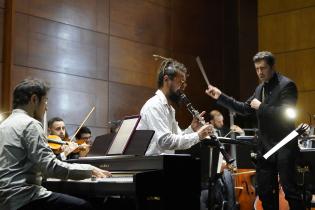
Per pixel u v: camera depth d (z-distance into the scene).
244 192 6.57
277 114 4.41
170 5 8.59
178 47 8.62
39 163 3.43
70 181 3.84
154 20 8.28
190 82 8.76
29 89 3.65
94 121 7.22
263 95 4.63
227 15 9.42
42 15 6.77
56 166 3.43
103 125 7.34
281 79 4.52
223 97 4.75
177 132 4.31
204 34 9.09
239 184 6.60
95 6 7.43
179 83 4.24
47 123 6.03
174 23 8.61
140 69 7.95
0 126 3.60
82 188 3.71
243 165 5.62
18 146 3.48
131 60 7.83
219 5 9.43
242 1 9.41
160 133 3.99
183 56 8.69
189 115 8.54
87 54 7.24
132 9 7.95
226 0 9.45
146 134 3.65
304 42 9.23
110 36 7.58
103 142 4.04
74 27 7.12
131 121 3.82
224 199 5.69
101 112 7.33
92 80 7.26
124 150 3.69
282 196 5.54
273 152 4.05
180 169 3.44
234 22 9.34
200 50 8.98
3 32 6.44
